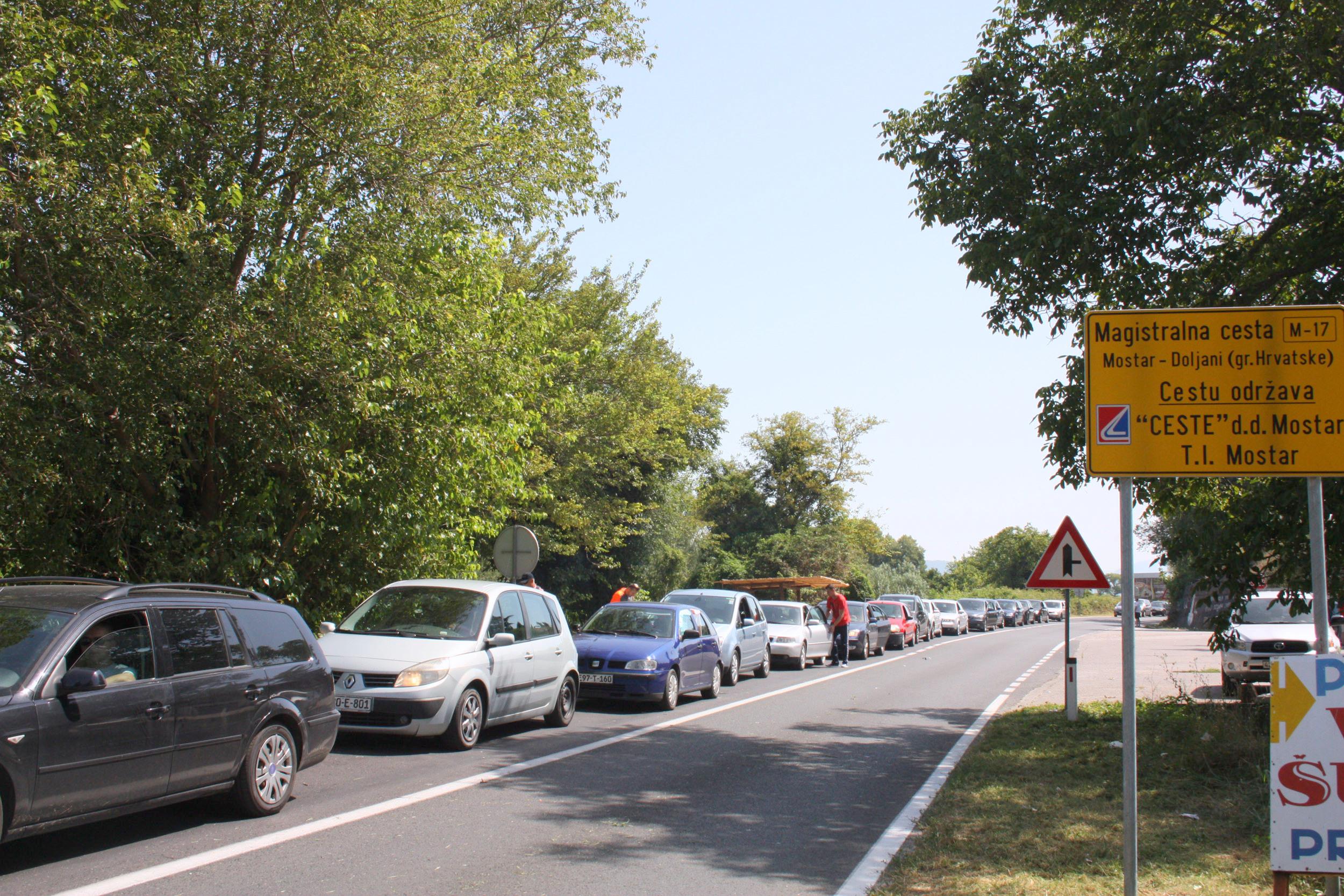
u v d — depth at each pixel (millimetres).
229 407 11789
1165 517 14805
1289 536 10758
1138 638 40219
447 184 13711
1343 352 5309
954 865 6543
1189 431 5375
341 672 10375
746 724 13664
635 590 20562
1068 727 12852
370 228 12680
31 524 10930
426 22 13438
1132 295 11766
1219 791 8867
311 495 12656
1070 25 12602
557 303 25875
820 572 49531
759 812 8266
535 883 6035
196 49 12492
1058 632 50594
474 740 10938
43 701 5859
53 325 10141
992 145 11875
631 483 31141
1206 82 11523
